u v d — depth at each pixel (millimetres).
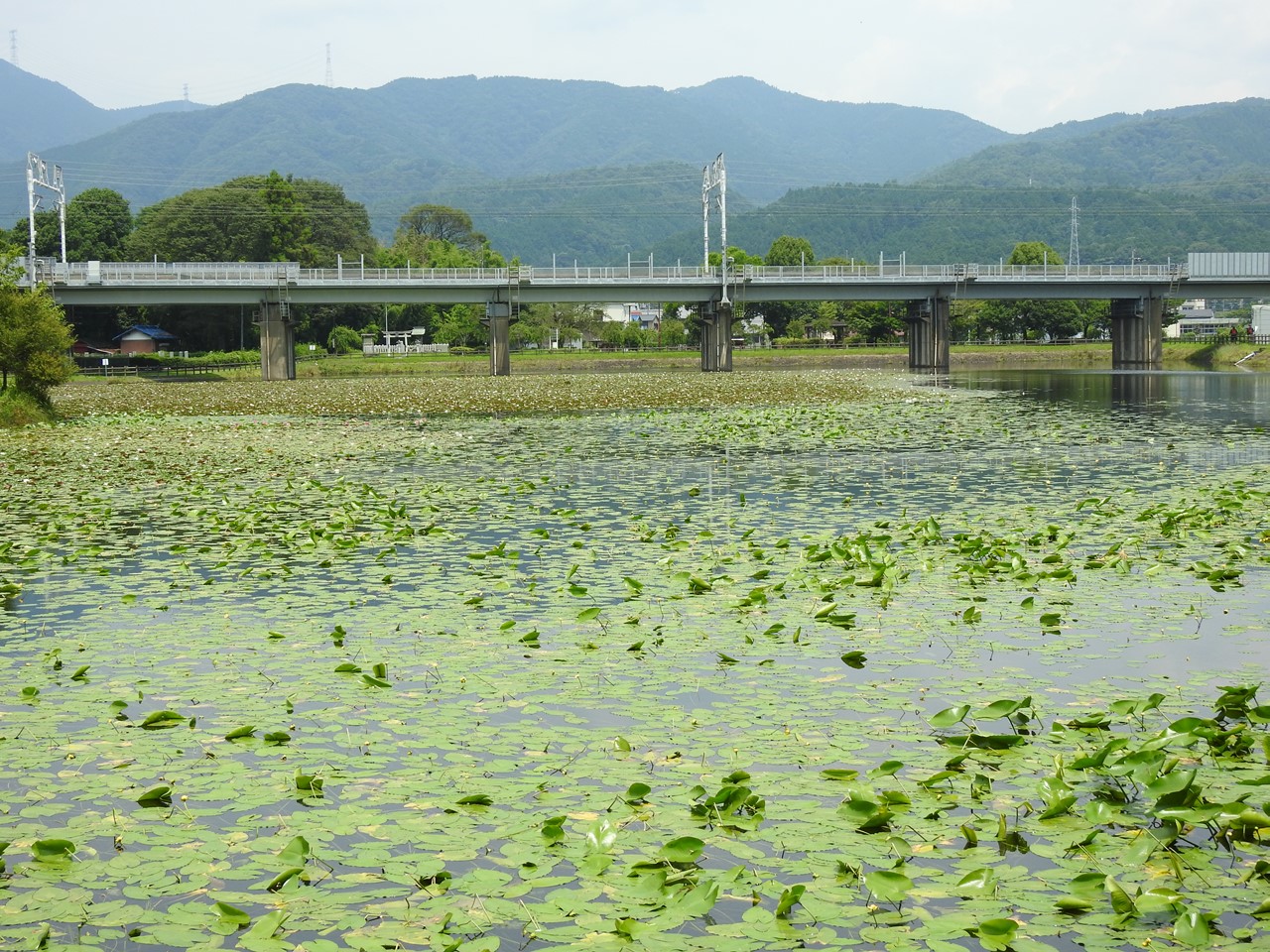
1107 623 10516
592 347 120938
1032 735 7676
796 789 6793
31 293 37719
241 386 62531
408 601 11695
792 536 15000
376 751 7496
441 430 32906
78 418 38719
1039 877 5730
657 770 7117
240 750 7562
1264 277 78312
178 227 103562
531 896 5555
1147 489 18656
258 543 15047
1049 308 112438
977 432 29578
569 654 9703
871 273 77562
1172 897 5402
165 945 5156
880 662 9375
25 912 5453
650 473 21984
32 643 10289
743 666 9328
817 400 44219
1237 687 7922
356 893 5609
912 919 5348
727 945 5129
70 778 7102
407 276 73000
